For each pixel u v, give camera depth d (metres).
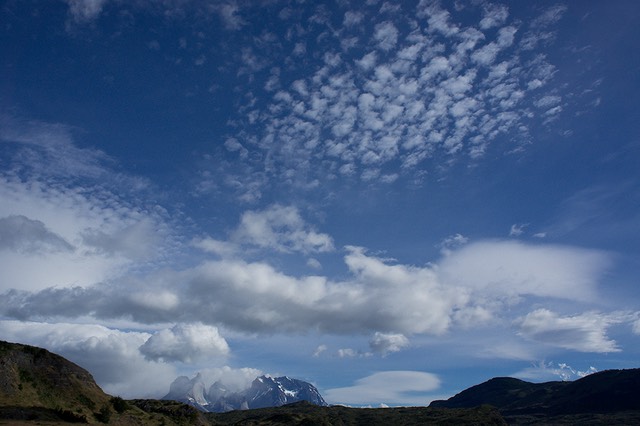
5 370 133.25
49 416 125.81
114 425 136.00
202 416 185.50
